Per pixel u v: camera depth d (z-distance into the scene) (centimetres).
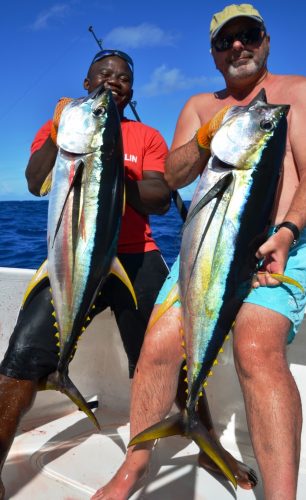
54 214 232
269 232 242
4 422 225
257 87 268
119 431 289
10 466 249
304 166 242
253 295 221
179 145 285
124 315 271
